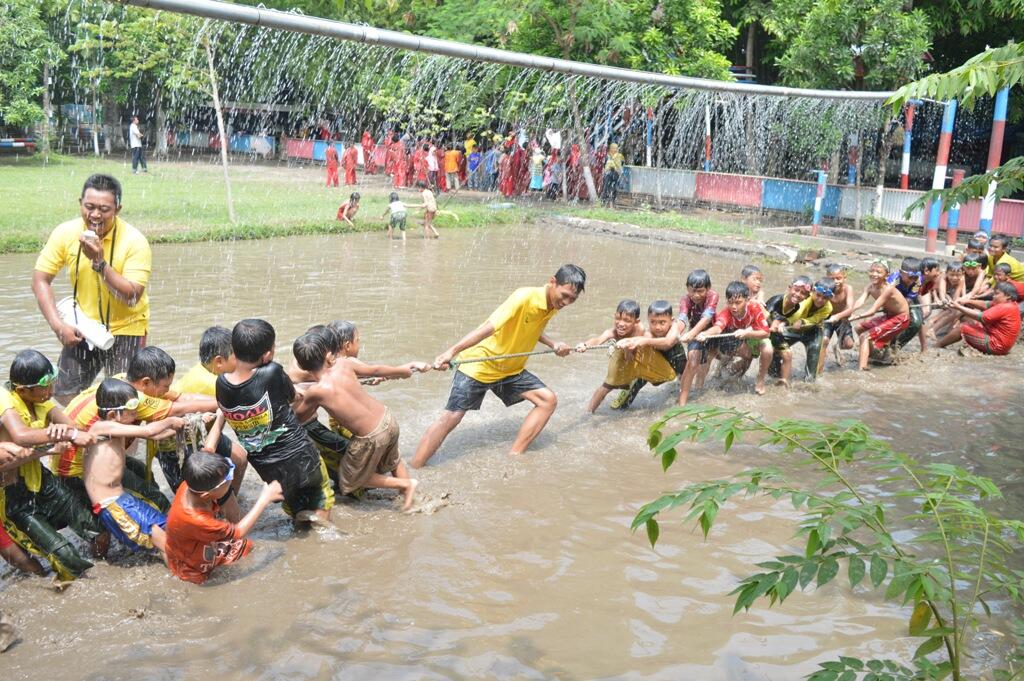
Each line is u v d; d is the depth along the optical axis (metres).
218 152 38.53
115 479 5.04
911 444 7.46
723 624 4.64
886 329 9.89
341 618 4.61
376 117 35.66
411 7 25.80
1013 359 10.59
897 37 19.36
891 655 4.39
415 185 28.16
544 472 6.68
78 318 5.97
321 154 35.84
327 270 14.70
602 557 5.34
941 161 17.20
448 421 6.74
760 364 8.81
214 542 4.84
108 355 6.23
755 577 2.65
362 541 5.50
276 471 5.39
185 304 11.60
